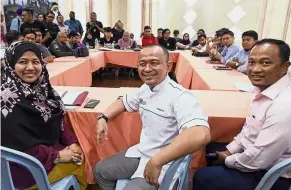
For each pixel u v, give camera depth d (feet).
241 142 3.88
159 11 23.52
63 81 8.38
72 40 13.84
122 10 24.25
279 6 13.79
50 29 15.81
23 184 3.46
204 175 3.63
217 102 5.14
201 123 3.09
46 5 18.88
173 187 3.31
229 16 22.07
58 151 3.84
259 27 16.65
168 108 3.52
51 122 3.87
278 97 3.36
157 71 3.53
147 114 3.72
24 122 3.42
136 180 3.48
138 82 16.57
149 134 3.75
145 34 18.22
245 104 5.03
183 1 22.86
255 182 3.42
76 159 4.04
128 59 16.21
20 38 9.25
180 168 3.35
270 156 3.22
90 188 5.35
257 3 20.84
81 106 4.68
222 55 12.19
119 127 4.52
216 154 4.11
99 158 4.67
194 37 23.59
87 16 22.76
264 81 3.58
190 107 3.32
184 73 12.89
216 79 7.80
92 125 4.49
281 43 3.51
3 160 2.73
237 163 3.52
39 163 2.89
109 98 5.20
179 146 2.89
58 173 3.75
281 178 3.38
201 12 22.79
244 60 9.80
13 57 3.56
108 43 19.06
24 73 3.57
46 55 10.55
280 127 3.12
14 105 3.36
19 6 15.46
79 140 4.50
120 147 4.65
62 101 4.34
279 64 3.48
